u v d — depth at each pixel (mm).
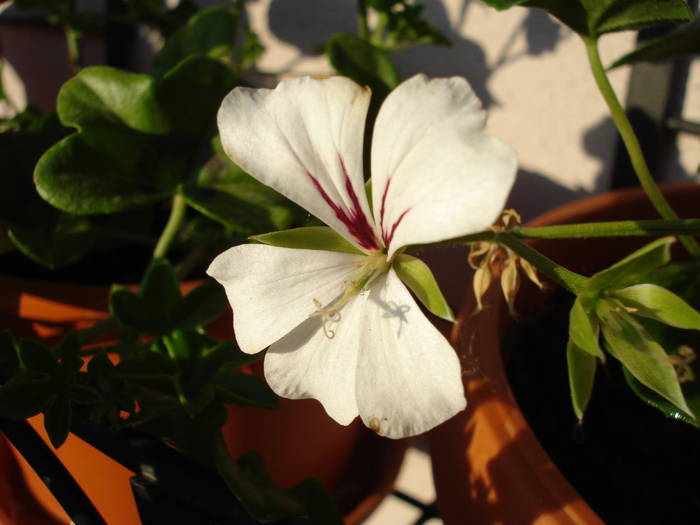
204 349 196
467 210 144
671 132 254
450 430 187
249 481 187
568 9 190
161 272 203
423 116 150
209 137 228
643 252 154
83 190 212
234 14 255
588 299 159
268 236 166
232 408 219
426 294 161
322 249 168
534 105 271
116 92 215
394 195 155
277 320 168
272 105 164
